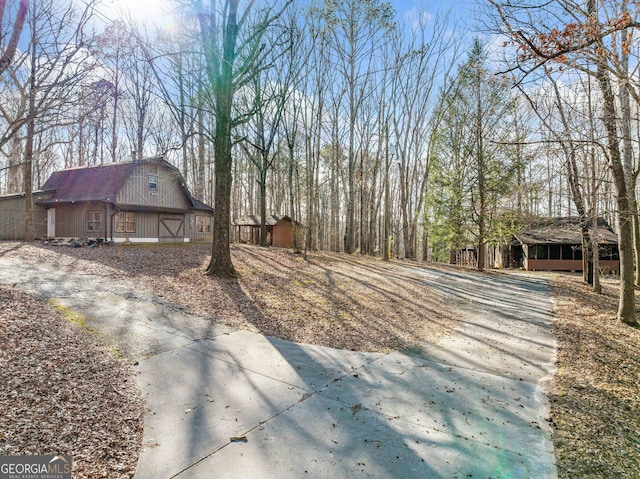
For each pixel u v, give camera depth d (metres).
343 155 28.53
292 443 3.32
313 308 8.84
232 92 11.14
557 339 7.17
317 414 3.88
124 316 6.83
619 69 4.53
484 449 3.29
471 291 12.86
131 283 9.48
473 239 21.34
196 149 28.34
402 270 17.33
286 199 35.31
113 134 25.95
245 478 2.82
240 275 11.70
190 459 3.04
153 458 3.04
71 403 3.74
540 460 3.14
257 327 7.07
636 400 4.54
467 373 5.23
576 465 3.09
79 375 4.36
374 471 2.93
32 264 10.94
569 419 3.93
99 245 16.73
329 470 2.93
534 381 5.00
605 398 4.55
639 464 3.15
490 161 19.05
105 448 3.11
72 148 30.69
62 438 3.15
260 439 3.37
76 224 19.22
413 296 11.17
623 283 8.71
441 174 21.06
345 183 31.66
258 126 20.34
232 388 4.46
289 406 4.05
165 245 18.80
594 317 9.20
